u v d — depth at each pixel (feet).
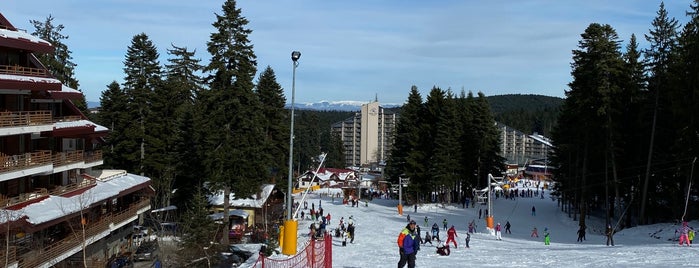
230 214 199.82
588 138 206.59
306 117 548.72
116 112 207.62
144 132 203.41
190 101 241.55
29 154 113.19
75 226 121.90
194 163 204.44
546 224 224.74
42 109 131.44
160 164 201.87
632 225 214.69
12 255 94.68
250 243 163.63
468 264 89.61
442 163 281.95
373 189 439.22
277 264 83.05
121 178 157.89
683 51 178.50
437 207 282.36
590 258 92.32
